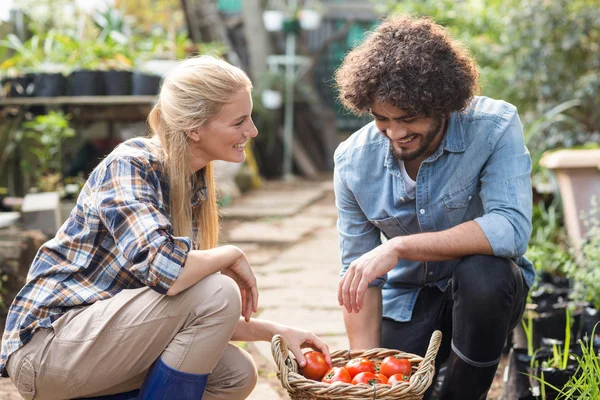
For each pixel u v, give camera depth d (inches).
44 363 76.3
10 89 216.4
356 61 80.4
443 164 86.3
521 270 88.4
